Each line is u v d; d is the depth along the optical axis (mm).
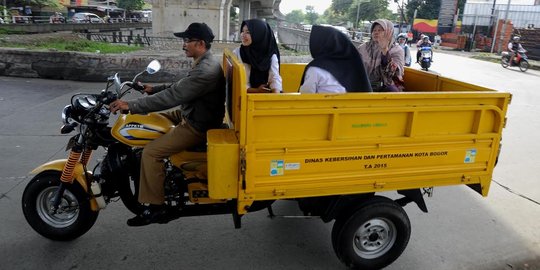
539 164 6027
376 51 4277
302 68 4750
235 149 2686
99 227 3771
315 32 3180
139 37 15969
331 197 3168
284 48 20031
